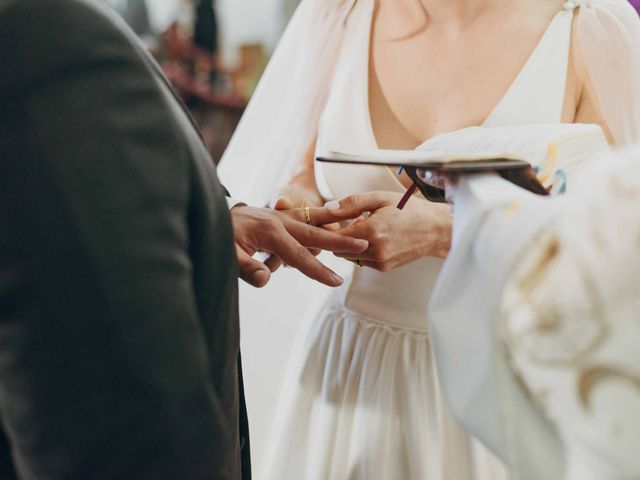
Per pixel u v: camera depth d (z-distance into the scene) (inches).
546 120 52.8
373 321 54.9
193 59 153.1
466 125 54.4
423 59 56.9
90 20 23.9
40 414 23.0
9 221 22.8
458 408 27.6
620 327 20.6
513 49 55.1
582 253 21.1
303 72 61.3
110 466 23.2
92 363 22.8
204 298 26.9
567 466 23.1
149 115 24.5
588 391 21.2
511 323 22.6
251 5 154.6
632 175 20.8
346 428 53.6
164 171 24.4
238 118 157.2
